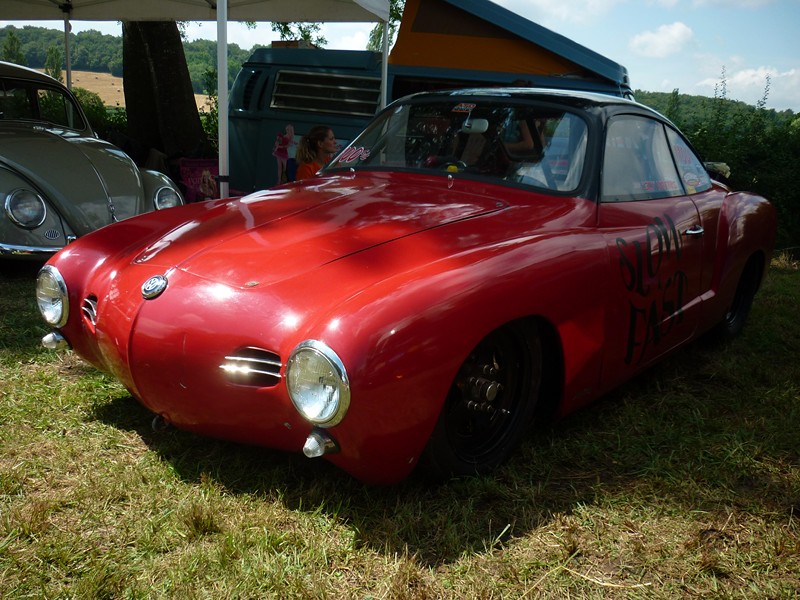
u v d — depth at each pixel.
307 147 5.71
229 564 2.09
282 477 2.56
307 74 9.05
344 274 2.38
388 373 2.09
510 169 3.24
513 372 2.67
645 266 3.14
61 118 6.47
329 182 3.43
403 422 2.18
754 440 3.10
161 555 2.13
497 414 2.67
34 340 3.85
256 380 2.29
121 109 13.37
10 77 6.12
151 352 2.42
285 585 2.02
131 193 5.54
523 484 2.63
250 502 2.41
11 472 2.52
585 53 8.52
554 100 3.40
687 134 10.41
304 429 2.25
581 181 3.11
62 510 2.34
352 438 2.14
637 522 2.45
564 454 2.85
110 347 2.57
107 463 2.63
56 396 3.16
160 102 10.77
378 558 2.17
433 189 3.19
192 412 2.43
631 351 3.16
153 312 2.45
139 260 2.72
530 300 2.49
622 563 2.22
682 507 2.54
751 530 2.44
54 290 2.89
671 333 3.51
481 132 3.40
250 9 8.62
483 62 8.66
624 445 3.01
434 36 8.77
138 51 10.97
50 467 2.59
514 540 2.29
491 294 2.36
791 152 10.00
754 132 10.34
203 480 2.49
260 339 2.25
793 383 3.88
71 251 2.95
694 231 3.58
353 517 2.36
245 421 2.35
